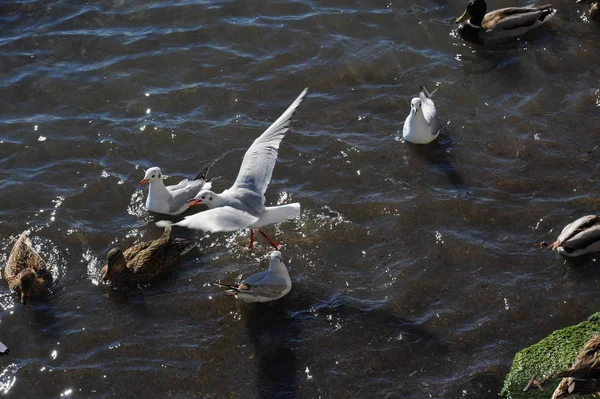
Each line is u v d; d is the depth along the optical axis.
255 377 11.67
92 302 12.93
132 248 13.64
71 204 14.76
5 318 12.63
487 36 18.47
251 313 12.69
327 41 18.44
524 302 12.68
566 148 15.65
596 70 17.64
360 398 11.31
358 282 13.18
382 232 14.07
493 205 14.48
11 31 18.67
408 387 11.43
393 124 16.45
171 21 18.95
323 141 15.98
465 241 13.79
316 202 14.69
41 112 16.69
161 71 17.69
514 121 16.36
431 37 18.64
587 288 12.87
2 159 15.61
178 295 13.05
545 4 19.67
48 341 12.26
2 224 14.27
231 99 16.98
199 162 15.65
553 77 17.48
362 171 15.34
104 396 11.45
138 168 15.52
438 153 15.70
